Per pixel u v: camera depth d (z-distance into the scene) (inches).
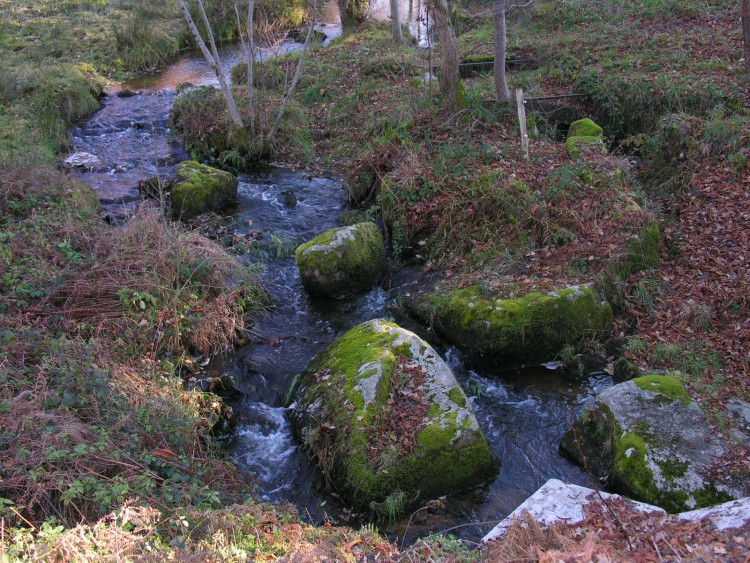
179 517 186.7
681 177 406.0
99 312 290.0
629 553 154.9
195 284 320.2
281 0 849.5
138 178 455.8
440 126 447.2
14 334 250.8
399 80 587.8
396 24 681.6
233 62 719.7
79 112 558.6
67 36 750.5
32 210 349.7
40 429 202.2
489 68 594.2
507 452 253.9
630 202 357.7
